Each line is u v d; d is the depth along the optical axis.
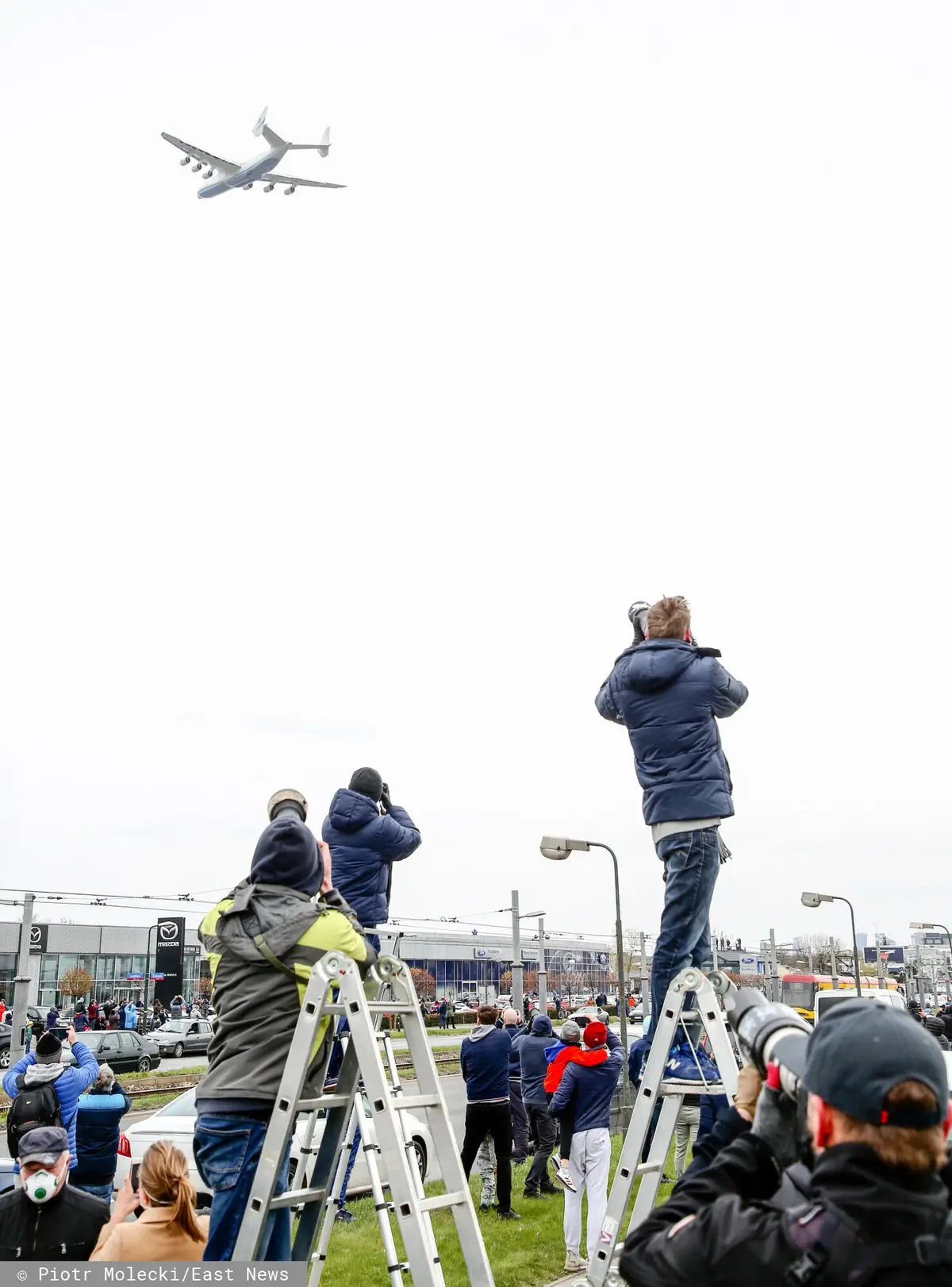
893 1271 2.00
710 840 5.09
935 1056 2.14
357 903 6.71
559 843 28.17
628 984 103.25
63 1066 8.48
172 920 68.25
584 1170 8.59
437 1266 3.67
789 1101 2.58
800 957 101.31
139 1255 4.77
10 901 40.03
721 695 5.20
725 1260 2.14
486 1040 10.60
